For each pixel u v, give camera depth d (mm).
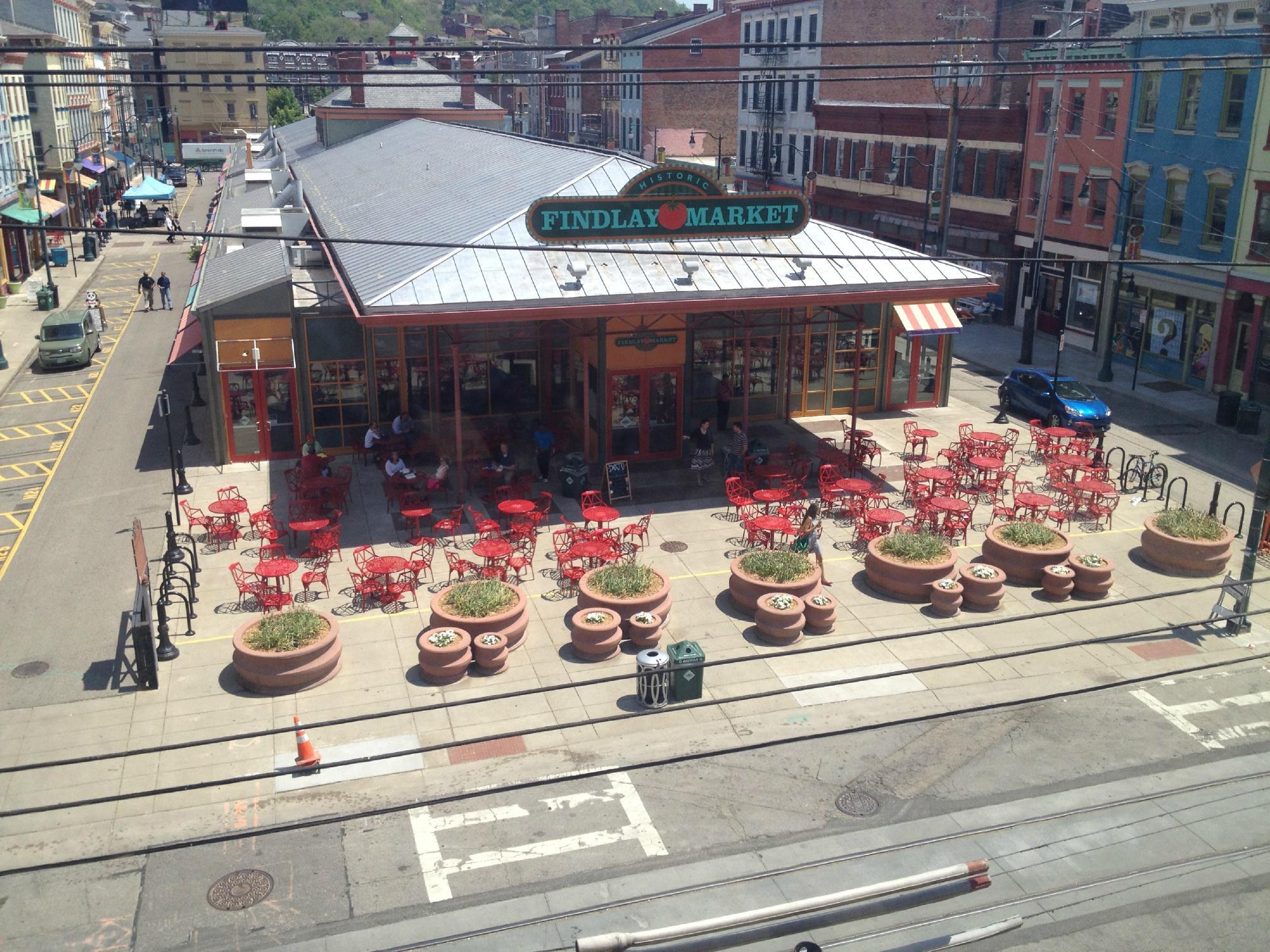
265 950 12320
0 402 35469
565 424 30969
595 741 16484
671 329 27953
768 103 69250
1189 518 23062
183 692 17594
